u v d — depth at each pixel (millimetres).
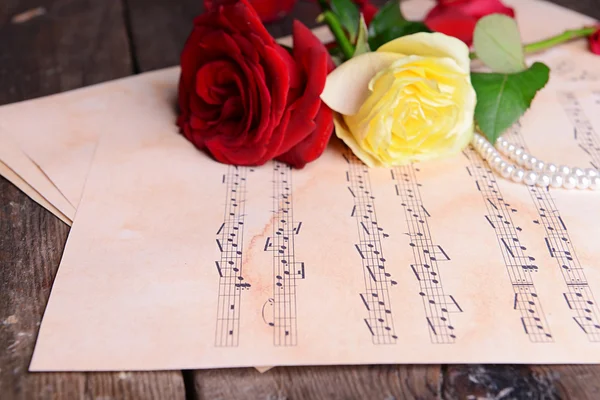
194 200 340
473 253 317
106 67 433
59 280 305
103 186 345
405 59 332
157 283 304
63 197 341
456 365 284
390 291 302
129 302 297
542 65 374
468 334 288
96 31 463
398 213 335
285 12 459
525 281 306
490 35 380
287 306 297
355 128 350
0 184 350
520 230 327
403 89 339
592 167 355
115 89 404
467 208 338
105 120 382
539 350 284
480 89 365
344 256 315
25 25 467
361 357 281
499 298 300
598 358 282
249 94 336
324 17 396
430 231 326
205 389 278
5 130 375
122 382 279
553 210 337
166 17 477
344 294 301
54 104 392
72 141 370
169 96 400
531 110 389
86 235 323
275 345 285
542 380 280
